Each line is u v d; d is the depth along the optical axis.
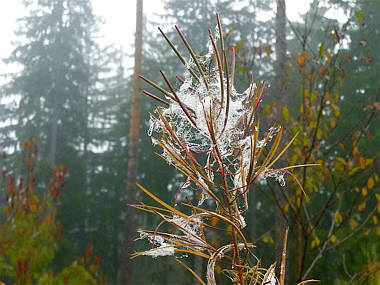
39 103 29.61
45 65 30.02
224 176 1.04
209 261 1.07
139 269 16.92
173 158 1.06
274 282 1.11
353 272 4.66
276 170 1.09
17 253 5.36
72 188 23.55
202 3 15.53
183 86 1.04
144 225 15.31
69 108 29.44
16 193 5.70
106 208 22.42
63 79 29.84
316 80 4.31
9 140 29.66
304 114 4.04
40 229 5.61
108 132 28.52
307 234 3.91
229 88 0.98
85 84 31.52
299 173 3.81
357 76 13.00
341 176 4.00
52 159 26.09
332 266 5.03
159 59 22.14
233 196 1.08
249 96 1.06
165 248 1.08
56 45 30.55
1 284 5.18
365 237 4.64
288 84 4.43
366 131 4.23
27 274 5.33
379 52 12.68
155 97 1.05
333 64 4.09
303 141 3.85
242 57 4.18
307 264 5.55
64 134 28.75
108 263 21.34
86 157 28.72
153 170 19.09
